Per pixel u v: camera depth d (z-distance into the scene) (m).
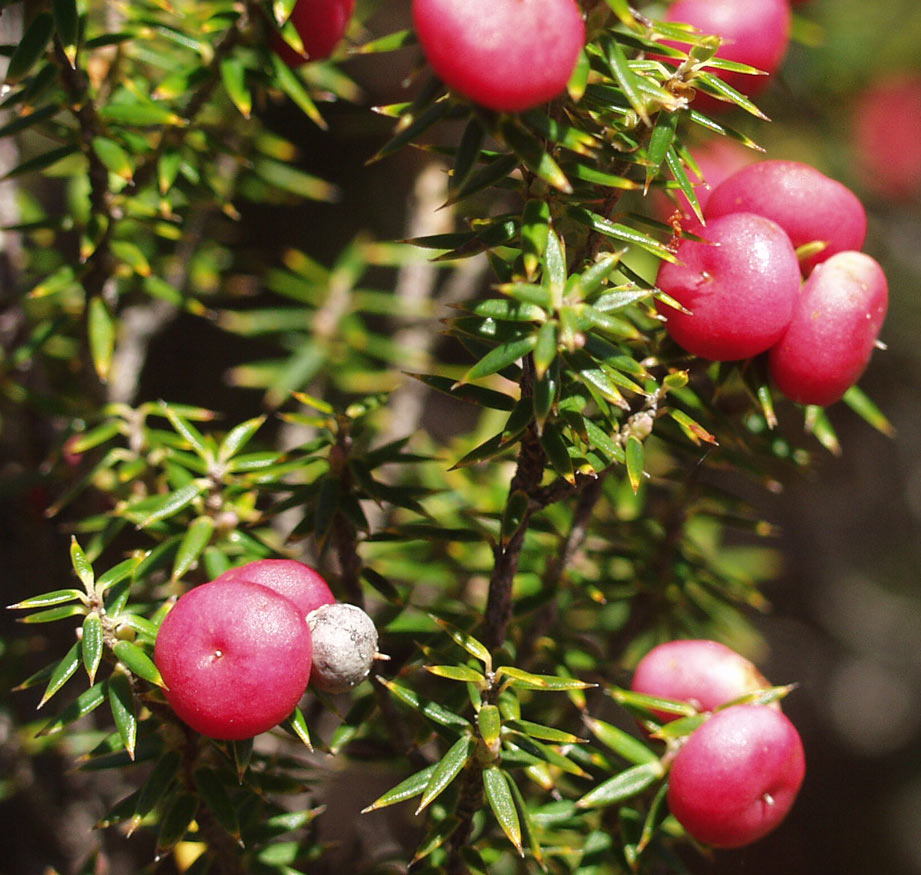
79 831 0.28
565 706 0.26
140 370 0.31
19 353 0.27
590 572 0.28
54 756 0.28
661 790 0.24
